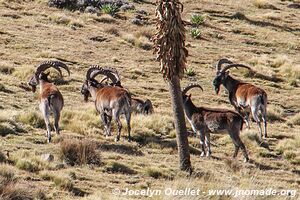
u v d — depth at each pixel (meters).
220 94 64.50
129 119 42.59
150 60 74.88
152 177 34.72
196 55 79.69
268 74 74.56
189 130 48.03
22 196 27.86
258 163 41.34
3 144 37.09
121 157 37.91
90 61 70.50
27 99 52.38
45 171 31.86
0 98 50.53
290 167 41.78
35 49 71.50
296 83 73.00
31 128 42.34
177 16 33.91
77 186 31.23
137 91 61.44
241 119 40.62
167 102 59.06
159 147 42.31
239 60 80.06
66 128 44.00
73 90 58.28
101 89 43.72
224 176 35.78
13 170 31.52
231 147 44.78
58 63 43.22
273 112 57.66
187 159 36.47
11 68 61.81
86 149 35.88
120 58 73.88
